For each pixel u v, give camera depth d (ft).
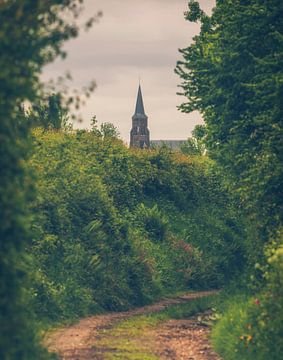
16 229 43.98
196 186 215.10
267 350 66.44
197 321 105.81
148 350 79.56
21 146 44.78
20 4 45.65
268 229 102.47
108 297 122.72
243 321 75.97
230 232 197.77
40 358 56.95
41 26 46.85
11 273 45.75
